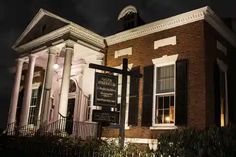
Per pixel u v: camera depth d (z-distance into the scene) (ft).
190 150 25.81
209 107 37.78
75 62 61.57
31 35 61.31
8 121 58.80
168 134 29.19
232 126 26.25
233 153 23.82
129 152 31.07
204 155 24.72
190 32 41.50
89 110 56.34
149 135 42.32
